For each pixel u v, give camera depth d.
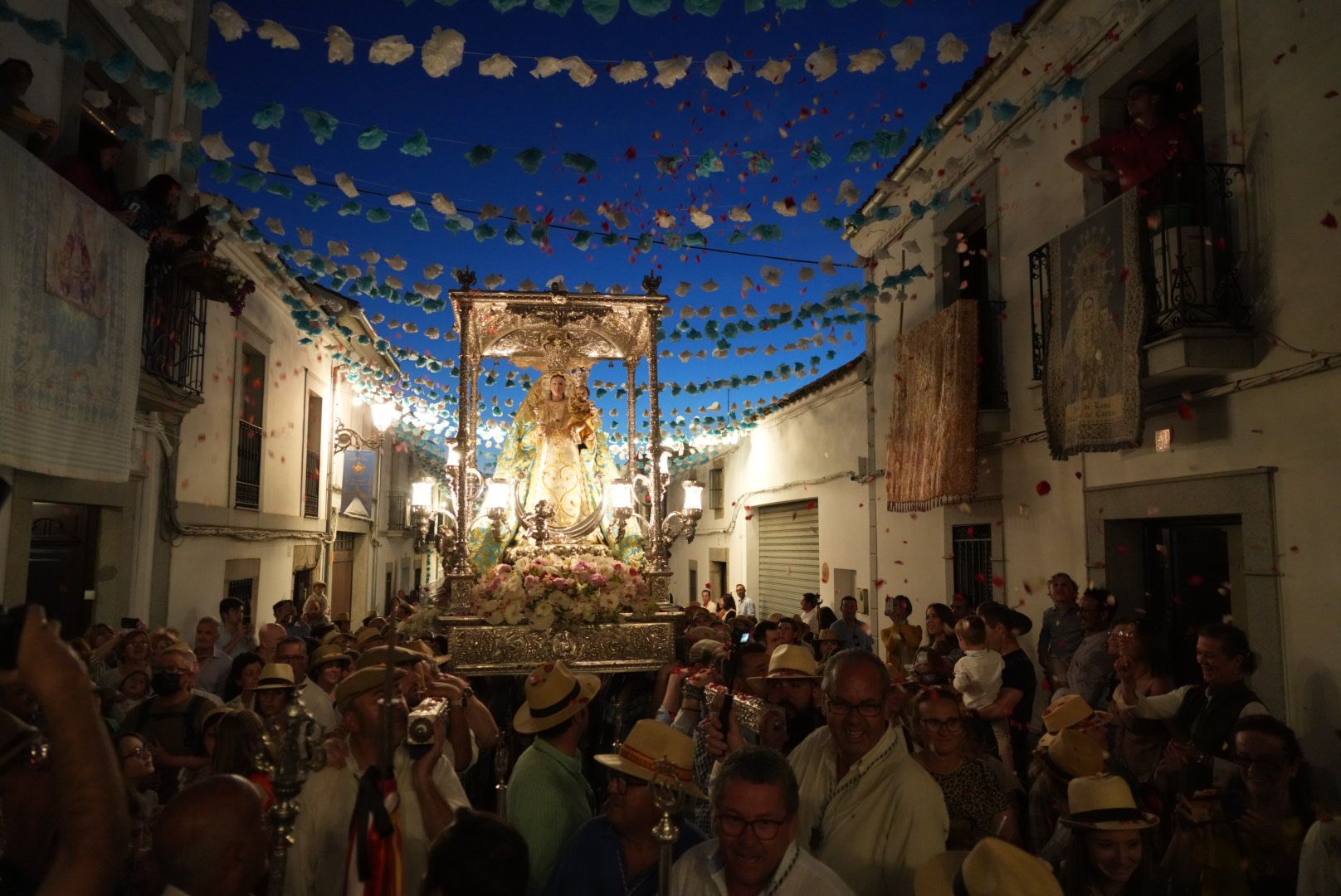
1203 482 6.04
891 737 2.93
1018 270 8.66
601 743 6.86
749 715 4.05
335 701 3.14
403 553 24.42
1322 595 5.07
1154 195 6.34
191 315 8.48
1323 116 5.12
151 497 8.28
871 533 12.62
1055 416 7.27
